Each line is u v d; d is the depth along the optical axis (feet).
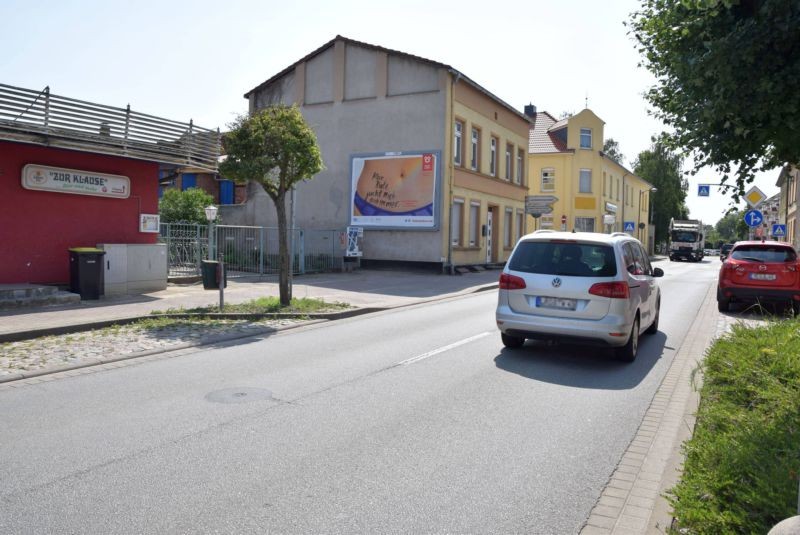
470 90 90.38
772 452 13.70
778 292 44.91
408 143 84.79
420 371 25.43
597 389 22.93
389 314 44.14
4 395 21.35
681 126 19.86
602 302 26.73
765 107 16.87
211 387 22.52
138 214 52.13
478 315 43.65
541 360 27.94
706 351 27.89
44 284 46.19
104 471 14.64
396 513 12.68
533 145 148.66
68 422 18.33
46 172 45.70
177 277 57.93
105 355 27.58
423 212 82.99
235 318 39.22
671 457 15.56
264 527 11.99
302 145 41.22
